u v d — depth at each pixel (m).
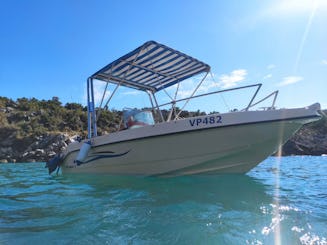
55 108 49.47
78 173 7.56
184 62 7.05
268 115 5.24
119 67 7.11
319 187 5.37
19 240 2.55
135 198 4.27
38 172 11.52
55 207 3.85
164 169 6.11
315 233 2.58
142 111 7.14
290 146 37.91
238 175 6.18
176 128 5.77
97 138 6.97
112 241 2.47
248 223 2.88
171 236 2.55
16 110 46.97
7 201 4.35
